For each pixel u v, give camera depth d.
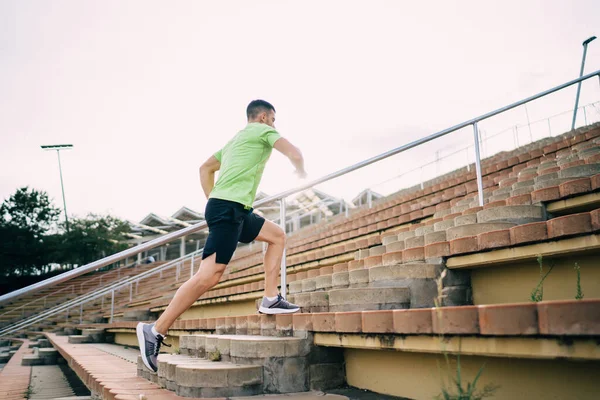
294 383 2.81
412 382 2.47
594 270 2.59
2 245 31.50
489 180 7.37
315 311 3.58
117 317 12.32
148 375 3.50
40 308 19.30
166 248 30.55
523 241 2.76
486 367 2.16
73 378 6.14
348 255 6.64
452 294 3.20
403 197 11.28
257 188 2.86
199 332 4.69
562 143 8.05
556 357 1.67
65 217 32.53
